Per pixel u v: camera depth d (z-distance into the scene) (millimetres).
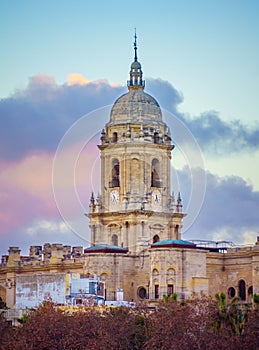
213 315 197375
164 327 193625
